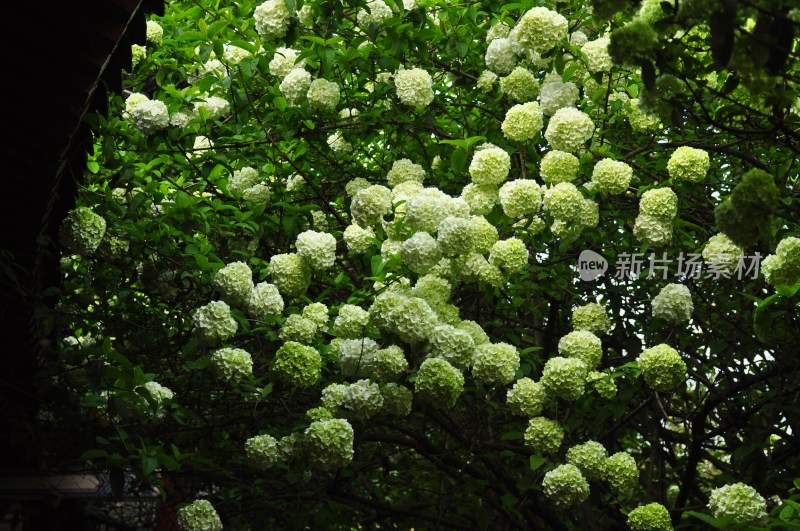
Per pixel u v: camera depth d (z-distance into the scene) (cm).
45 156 369
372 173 625
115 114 576
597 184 457
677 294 448
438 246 420
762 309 388
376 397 411
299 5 502
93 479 593
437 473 709
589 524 564
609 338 597
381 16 538
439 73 623
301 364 424
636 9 300
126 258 533
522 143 503
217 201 541
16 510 694
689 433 646
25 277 447
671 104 314
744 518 375
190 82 605
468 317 608
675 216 457
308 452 409
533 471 492
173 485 607
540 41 478
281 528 664
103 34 337
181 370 555
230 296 454
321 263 460
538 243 520
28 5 324
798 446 517
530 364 489
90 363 409
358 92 598
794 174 533
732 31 217
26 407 511
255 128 571
